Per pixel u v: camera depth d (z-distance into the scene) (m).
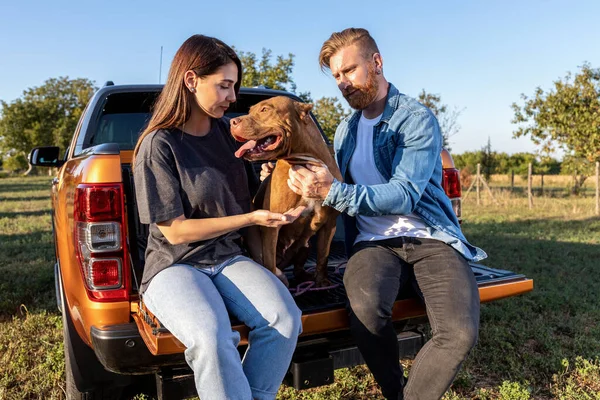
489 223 10.12
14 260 6.43
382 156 2.79
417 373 2.41
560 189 22.52
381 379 2.50
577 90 16.70
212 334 2.01
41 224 9.95
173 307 2.09
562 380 3.27
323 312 2.43
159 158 2.27
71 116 52.19
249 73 10.98
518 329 4.05
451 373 2.36
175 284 2.15
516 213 12.13
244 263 2.39
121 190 2.33
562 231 9.00
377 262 2.58
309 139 2.60
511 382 3.25
